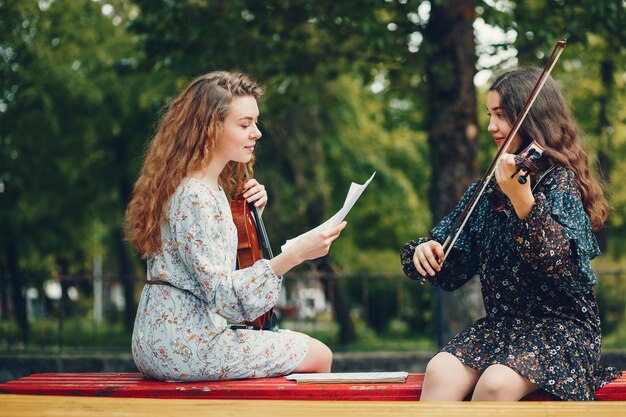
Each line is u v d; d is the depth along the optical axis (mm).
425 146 22516
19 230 17578
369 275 10172
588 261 3229
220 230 3445
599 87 13742
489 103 3555
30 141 15602
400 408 2658
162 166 3506
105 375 3734
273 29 9797
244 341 3486
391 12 9352
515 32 9008
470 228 3617
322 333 14227
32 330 11188
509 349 3209
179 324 3426
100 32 16797
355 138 18875
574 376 3156
